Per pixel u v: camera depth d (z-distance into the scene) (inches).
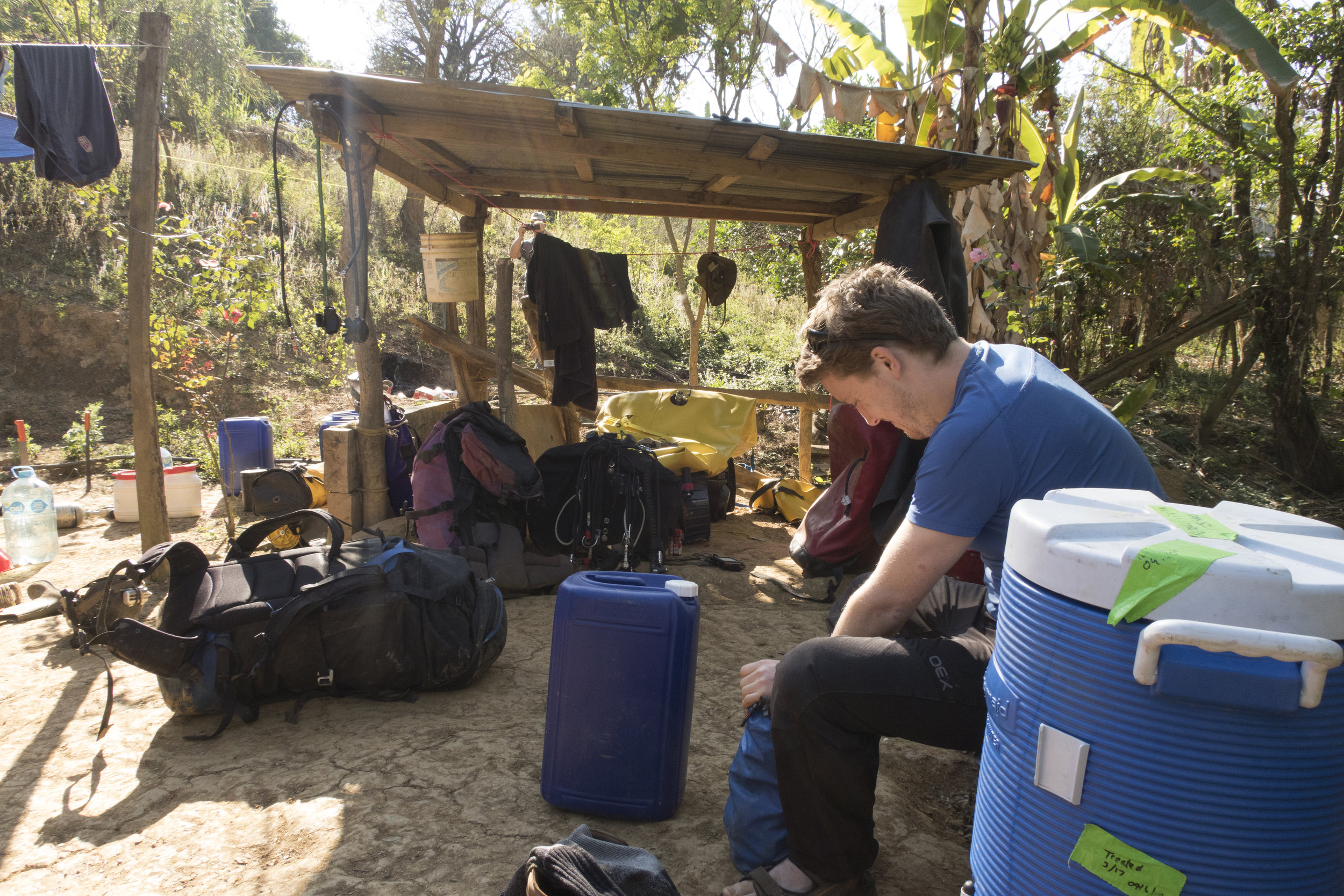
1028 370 68.6
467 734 111.7
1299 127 436.8
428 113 174.9
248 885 80.0
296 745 108.0
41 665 135.8
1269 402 430.3
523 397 383.9
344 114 171.3
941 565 67.8
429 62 513.3
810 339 73.2
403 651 118.8
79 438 309.3
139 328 178.5
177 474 234.1
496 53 627.2
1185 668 44.8
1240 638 43.1
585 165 213.0
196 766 102.5
